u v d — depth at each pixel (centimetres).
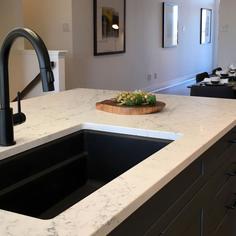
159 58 952
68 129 167
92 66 699
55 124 173
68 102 227
